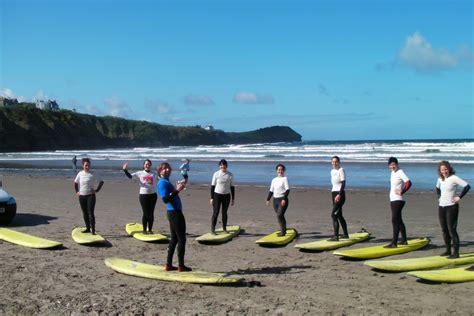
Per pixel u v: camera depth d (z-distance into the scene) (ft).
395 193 28.35
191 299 20.04
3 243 32.17
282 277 23.44
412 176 79.97
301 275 23.80
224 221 34.68
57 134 320.91
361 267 25.30
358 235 32.99
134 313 18.51
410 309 18.44
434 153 132.46
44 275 24.06
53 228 37.83
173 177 87.92
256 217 43.21
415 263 24.40
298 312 18.29
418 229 36.42
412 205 49.14
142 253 29.25
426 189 62.75
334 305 19.06
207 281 21.86
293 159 131.23
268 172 95.71
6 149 276.00
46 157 177.88
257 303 19.42
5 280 23.17
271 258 27.73
